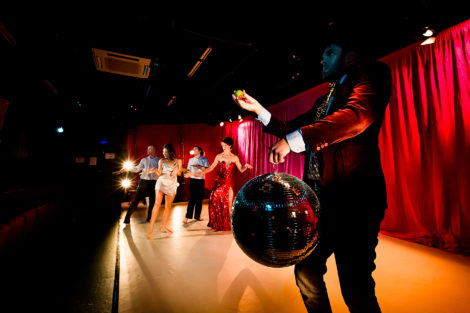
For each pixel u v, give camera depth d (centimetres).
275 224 58
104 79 547
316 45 361
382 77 87
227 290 193
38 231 336
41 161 604
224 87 579
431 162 331
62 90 577
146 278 215
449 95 315
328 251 99
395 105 379
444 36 322
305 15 302
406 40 353
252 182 68
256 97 646
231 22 326
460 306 168
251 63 443
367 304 86
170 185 364
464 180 295
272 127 119
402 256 269
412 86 360
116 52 396
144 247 305
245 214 62
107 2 282
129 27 331
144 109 804
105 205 664
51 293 190
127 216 430
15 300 179
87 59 434
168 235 365
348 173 92
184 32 346
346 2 270
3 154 471
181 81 554
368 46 98
